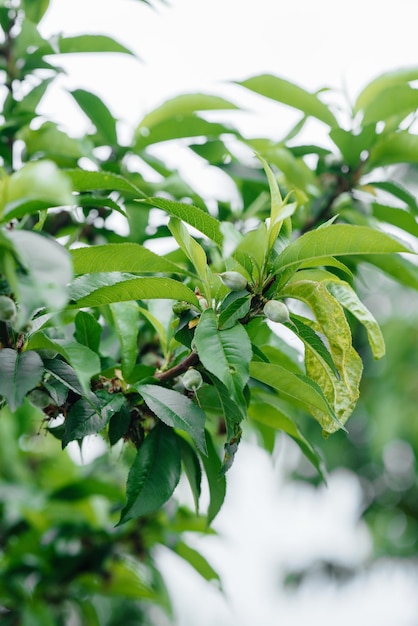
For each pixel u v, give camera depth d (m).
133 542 1.70
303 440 1.35
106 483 1.68
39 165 1.04
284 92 1.55
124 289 1.20
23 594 1.72
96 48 1.55
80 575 1.72
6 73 1.54
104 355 1.37
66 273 1.05
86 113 1.58
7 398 1.12
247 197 1.60
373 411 3.22
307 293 1.20
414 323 3.30
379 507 3.58
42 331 1.20
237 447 1.20
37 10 1.59
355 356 1.21
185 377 1.19
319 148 1.59
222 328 1.16
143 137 1.59
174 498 1.59
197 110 1.57
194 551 1.62
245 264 1.18
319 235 1.16
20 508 1.72
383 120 1.56
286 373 1.20
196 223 1.21
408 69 1.56
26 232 1.07
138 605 2.55
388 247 1.15
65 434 1.18
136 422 1.27
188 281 1.34
